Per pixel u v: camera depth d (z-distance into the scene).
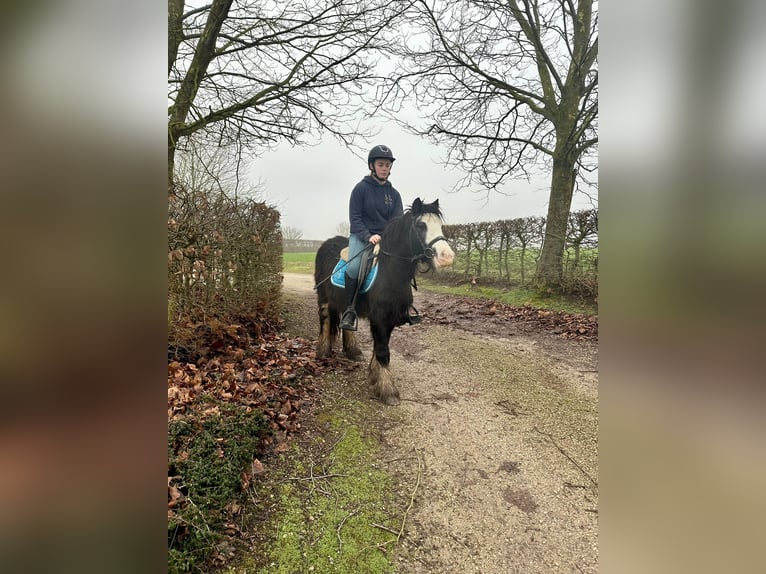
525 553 2.03
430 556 2.00
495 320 7.28
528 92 8.45
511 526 2.21
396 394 3.69
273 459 2.62
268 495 2.30
